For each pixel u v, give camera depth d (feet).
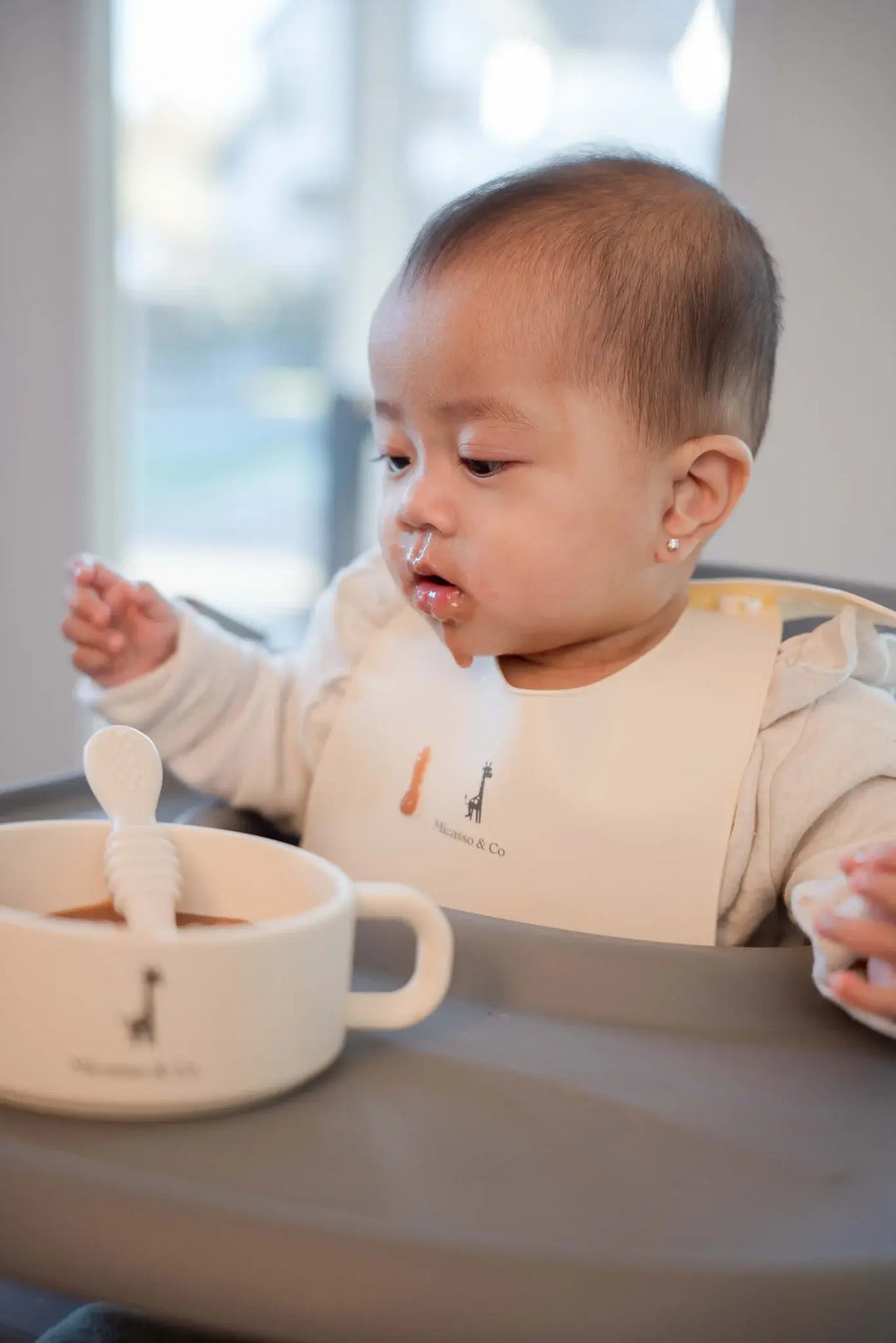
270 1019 1.39
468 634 2.31
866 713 2.28
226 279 9.49
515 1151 1.38
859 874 1.67
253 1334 1.21
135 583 2.67
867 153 3.89
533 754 2.31
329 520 8.00
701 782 2.22
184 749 2.71
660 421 2.24
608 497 2.21
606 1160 1.38
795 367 4.03
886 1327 1.24
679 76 5.69
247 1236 1.21
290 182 9.11
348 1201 1.26
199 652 2.68
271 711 2.77
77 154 4.83
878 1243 1.27
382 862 2.44
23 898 1.63
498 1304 1.18
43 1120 1.36
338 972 1.47
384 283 9.09
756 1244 1.25
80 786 2.51
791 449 4.08
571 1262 1.20
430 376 2.17
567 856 2.25
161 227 9.16
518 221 2.22
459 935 1.78
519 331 2.15
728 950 1.80
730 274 2.34
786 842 2.21
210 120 8.97
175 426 9.85
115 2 4.96
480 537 2.20
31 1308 2.07
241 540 10.08
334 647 2.76
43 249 4.91
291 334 9.69
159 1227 1.23
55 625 5.15
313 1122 1.40
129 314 5.37
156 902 1.50
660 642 2.35
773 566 4.16
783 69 3.92
